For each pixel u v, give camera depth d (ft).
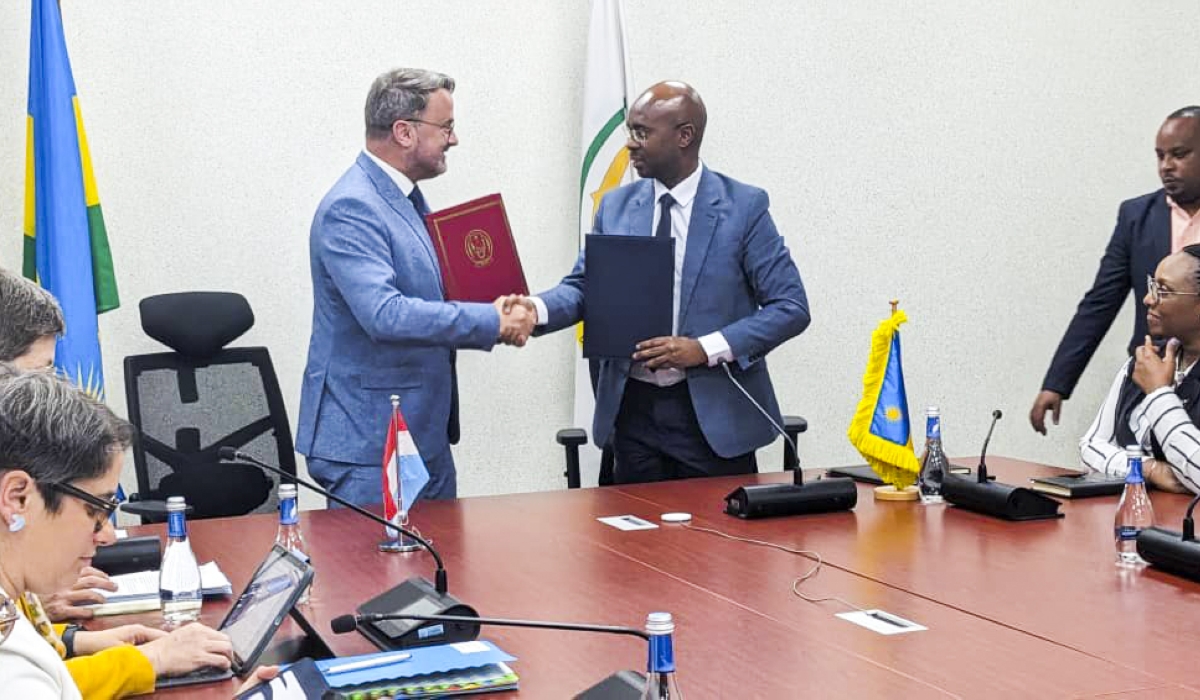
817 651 6.33
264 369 13.06
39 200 13.09
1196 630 6.60
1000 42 17.80
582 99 16.06
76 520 4.80
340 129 15.12
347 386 11.30
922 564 8.21
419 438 11.45
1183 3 18.62
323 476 11.34
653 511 10.19
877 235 17.46
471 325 11.21
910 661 6.15
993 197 17.99
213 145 14.65
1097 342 14.64
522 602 7.41
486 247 11.83
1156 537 7.82
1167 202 14.07
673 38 16.21
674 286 12.30
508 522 9.81
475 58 15.58
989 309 18.15
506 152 15.79
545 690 5.81
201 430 12.70
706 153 16.53
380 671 5.86
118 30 14.19
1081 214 18.47
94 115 14.16
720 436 12.01
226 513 12.73
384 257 11.15
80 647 6.39
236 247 14.82
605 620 6.99
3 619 4.36
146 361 12.62
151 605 7.50
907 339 17.81
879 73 17.24
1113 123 18.47
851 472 11.75
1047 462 18.66
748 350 11.92
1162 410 10.21
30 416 4.67
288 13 14.82
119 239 14.35
